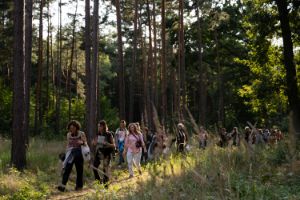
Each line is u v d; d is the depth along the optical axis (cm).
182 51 3709
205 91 5634
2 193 1191
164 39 3734
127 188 981
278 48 2573
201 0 4134
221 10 4434
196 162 598
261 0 2436
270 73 2677
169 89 6694
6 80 5066
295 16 2302
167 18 4619
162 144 564
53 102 5462
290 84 2127
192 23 4422
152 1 4456
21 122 1684
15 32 1697
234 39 5278
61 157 1280
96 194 969
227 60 5378
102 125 1303
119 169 1750
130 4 4516
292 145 492
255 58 2653
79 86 5809
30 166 1695
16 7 1689
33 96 5019
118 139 1948
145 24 5053
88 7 2536
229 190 582
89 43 2538
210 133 592
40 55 4316
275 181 741
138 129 1485
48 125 4744
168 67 6069
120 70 3309
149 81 5244
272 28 2434
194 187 608
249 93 2861
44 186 1287
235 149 644
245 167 676
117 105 7969
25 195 1127
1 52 4503
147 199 652
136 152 1438
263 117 2662
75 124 1270
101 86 6875
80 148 1269
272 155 783
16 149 1664
